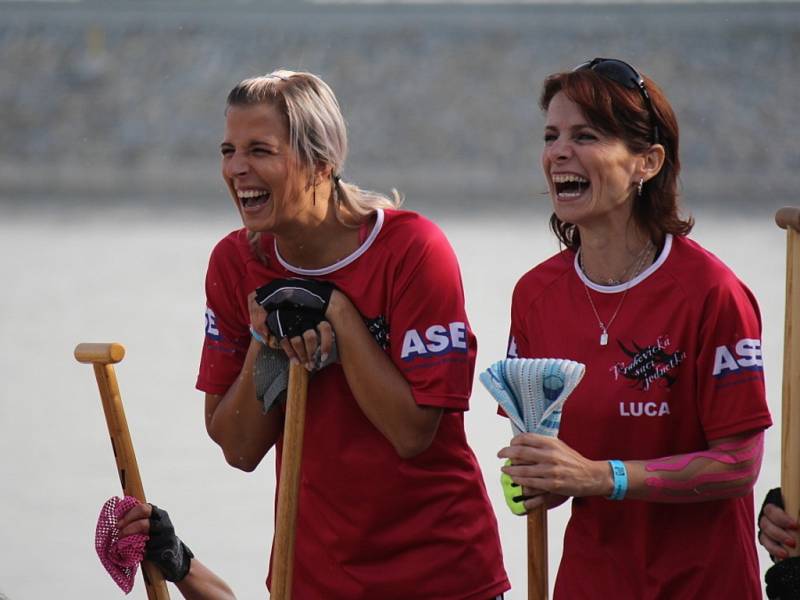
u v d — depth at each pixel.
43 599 19.27
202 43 188.50
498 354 34.81
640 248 11.43
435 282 11.46
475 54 181.62
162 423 29.78
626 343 11.24
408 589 11.73
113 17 191.88
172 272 62.81
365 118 173.25
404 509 11.70
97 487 25.08
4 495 24.56
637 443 11.23
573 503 11.75
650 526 11.28
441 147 167.12
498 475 24.53
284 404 12.13
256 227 11.34
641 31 177.00
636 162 11.24
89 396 33.41
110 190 148.12
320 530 11.88
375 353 11.39
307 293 11.29
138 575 20.42
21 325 45.56
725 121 159.38
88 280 59.50
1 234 85.50
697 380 11.04
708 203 125.38
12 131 175.62
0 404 32.53
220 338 12.34
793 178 147.50
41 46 187.75
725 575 11.22
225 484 24.83
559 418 10.88
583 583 11.59
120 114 178.38
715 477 10.82
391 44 186.50
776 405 28.69
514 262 63.41
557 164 11.26
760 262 58.88
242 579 19.91
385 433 11.44
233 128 11.20
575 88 11.12
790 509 11.24
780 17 173.88
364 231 11.63
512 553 21.11
